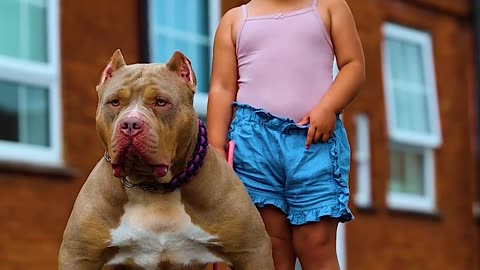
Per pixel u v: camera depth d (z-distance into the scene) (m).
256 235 7.21
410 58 21.19
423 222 21.00
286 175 7.71
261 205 7.77
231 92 7.99
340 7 7.85
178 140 6.86
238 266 7.23
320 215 7.65
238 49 7.93
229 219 7.12
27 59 14.52
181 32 16.55
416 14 21.23
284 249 7.85
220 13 16.94
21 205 14.08
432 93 21.50
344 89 7.69
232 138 7.85
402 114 21.02
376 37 20.25
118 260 7.18
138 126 6.54
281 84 7.80
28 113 14.48
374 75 20.17
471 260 21.91
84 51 15.05
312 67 7.80
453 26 21.98
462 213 21.86
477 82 22.03
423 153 21.45
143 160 6.61
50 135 14.64
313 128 7.62
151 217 7.06
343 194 7.73
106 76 6.98
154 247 7.11
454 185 21.80
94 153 15.05
